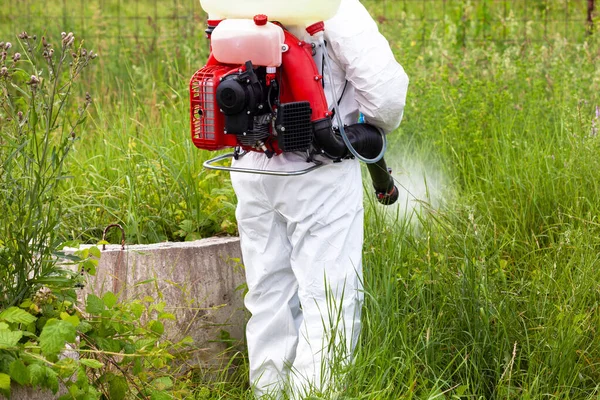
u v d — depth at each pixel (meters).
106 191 7.00
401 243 6.37
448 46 11.03
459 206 7.34
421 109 9.05
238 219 5.41
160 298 5.77
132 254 5.80
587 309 5.87
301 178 4.99
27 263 4.73
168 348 5.71
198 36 11.75
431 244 6.46
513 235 6.83
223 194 6.95
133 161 7.29
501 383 5.25
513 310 5.86
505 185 7.62
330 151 4.83
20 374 4.11
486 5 12.98
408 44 10.85
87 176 7.54
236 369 6.12
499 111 8.90
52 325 4.18
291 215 5.10
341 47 4.78
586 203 7.12
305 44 4.72
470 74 10.14
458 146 8.40
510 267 6.52
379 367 5.14
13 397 4.31
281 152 4.89
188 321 5.92
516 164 7.86
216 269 6.00
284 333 5.45
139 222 6.59
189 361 5.96
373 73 4.80
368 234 6.52
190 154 7.51
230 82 4.53
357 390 4.98
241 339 6.16
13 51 11.95
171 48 11.85
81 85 10.55
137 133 8.42
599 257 6.19
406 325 5.57
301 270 5.15
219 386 5.78
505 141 8.17
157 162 7.27
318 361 5.14
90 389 4.50
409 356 5.26
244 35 4.54
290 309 5.47
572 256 6.01
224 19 4.87
